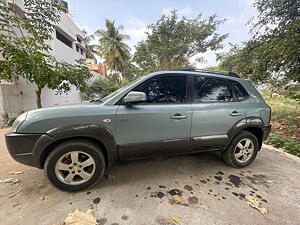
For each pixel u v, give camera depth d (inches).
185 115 83.7
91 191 77.0
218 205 69.0
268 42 216.5
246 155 104.3
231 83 98.2
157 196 74.2
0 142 156.8
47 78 201.6
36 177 90.1
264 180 89.8
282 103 405.4
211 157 118.6
